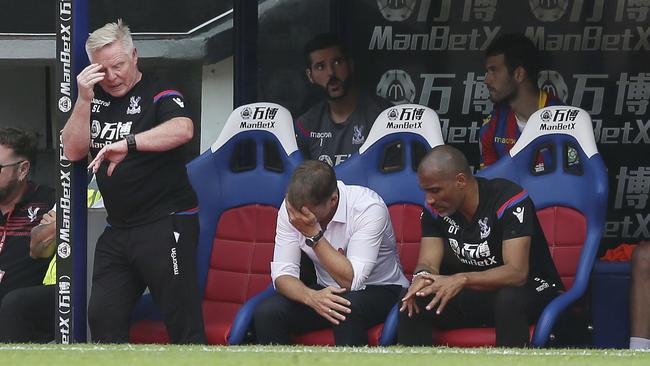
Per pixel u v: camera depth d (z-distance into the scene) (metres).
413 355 14.03
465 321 19.22
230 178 22.31
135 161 19.19
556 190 20.88
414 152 21.62
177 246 19.36
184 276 19.41
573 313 19.77
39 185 22.73
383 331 19.11
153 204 19.38
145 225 19.36
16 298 21.33
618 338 21.92
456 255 19.45
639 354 14.70
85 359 13.33
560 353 14.73
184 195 19.59
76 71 18.81
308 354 14.05
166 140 19.09
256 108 22.19
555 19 24.84
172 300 19.36
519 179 21.08
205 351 14.48
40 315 21.48
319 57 24.67
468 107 25.06
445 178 18.75
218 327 20.45
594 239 20.38
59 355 13.80
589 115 22.53
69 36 18.75
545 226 20.89
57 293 18.94
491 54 23.66
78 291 18.98
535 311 18.91
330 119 25.02
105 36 19.08
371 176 21.58
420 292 18.47
